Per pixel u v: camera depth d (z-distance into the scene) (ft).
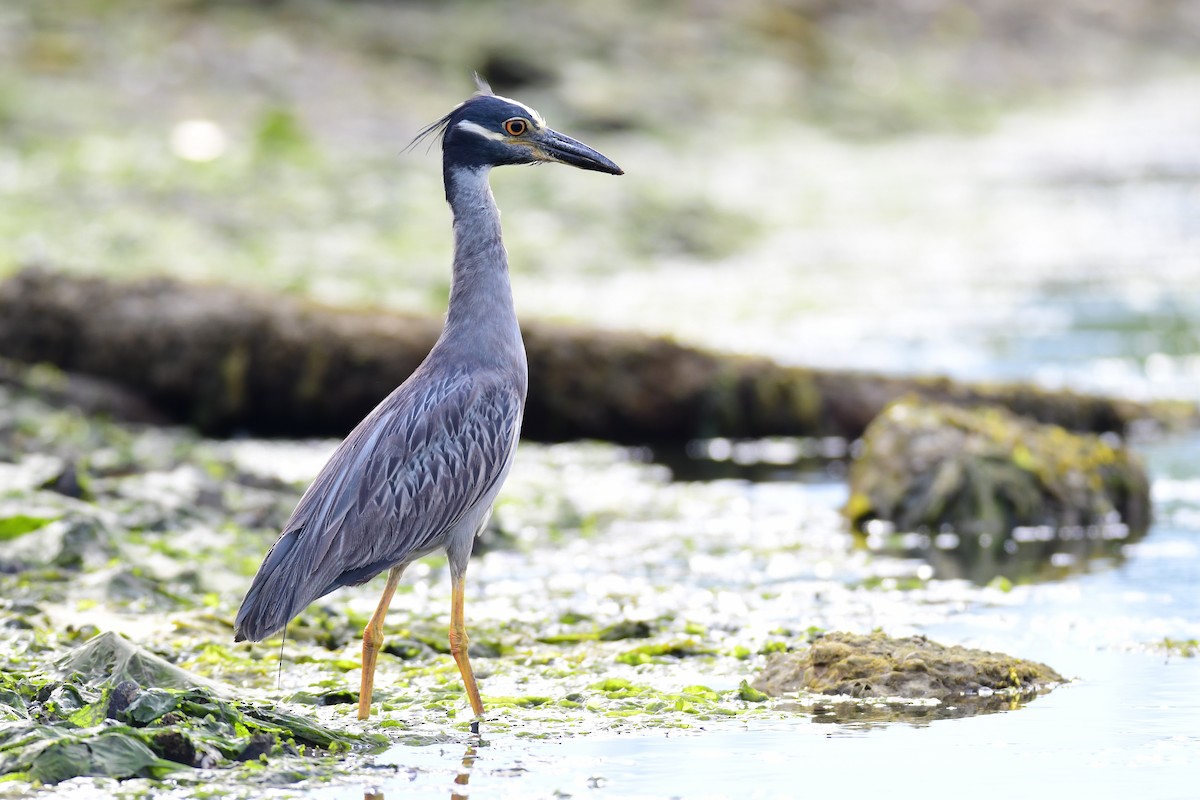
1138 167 127.65
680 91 130.72
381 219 87.61
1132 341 71.77
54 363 59.57
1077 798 23.00
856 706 27.89
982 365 66.74
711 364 58.75
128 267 73.61
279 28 118.62
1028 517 43.98
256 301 60.29
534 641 33.01
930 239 100.32
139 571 35.99
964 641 32.37
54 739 23.84
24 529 37.99
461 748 25.50
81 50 109.19
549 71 124.88
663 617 34.63
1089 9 185.68
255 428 59.06
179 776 23.58
